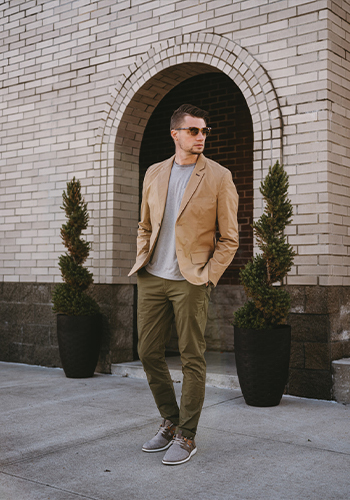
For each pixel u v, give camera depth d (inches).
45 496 98.3
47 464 114.8
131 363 227.3
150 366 120.5
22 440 131.9
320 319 176.7
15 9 267.0
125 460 117.1
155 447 122.1
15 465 114.3
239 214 259.0
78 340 213.6
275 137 189.3
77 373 215.6
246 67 196.4
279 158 188.2
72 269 219.9
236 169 260.8
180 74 222.8
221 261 115.9
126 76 228.4
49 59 254.1
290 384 181.8
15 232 263.9
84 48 242.2
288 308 168.1
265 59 193.0
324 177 179.0
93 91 239.1
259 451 123.5
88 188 239.5
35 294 253.8
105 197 232.4
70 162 246.2
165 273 116.6
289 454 121.6
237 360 169.8
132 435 135.8
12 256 264.2
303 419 152.1
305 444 129.0
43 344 249.4
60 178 249.6
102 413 158.2
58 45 251.0
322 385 175.5
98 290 231.1
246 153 258.2
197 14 209.6
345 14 190.2
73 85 245.8
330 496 98.0
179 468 112.1
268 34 192.5
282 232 183.5
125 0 229.5
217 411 161.0
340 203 185.0
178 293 115.1
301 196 183.5
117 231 231.0
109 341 226.7
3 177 269.9
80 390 192.4
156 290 118.1
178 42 213.8
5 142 269.9
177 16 214.8
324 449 125.3
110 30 234.1
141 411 160.9
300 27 185.8
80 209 227.3
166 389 122.0
